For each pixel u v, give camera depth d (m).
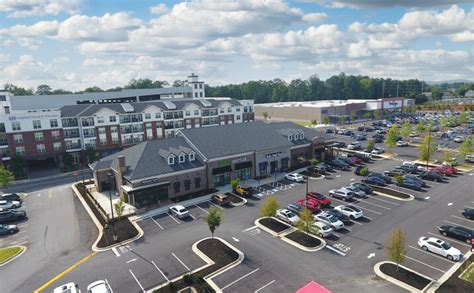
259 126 70.06
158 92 128.62
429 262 31.69
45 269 33.62
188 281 29.95
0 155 73.38
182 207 45.97
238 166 59.88
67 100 106.69
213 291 28.47
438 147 83.75
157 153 55.12
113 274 31.95
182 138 60.38
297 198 50.50
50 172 75.38
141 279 30.89
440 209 44.16
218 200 49.72
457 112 159.25
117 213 44.09
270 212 40.28
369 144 79.31
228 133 64.31
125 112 86.69
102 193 57.72
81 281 31.08
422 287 27.75
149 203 50.31
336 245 35.66
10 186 65.25
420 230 38.38
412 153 78.69
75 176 71.19
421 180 54.84
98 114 83.06
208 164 56.00
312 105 152.00
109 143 85.38
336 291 27.83
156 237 39.50
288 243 36.59
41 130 77.38
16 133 74.56
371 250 34.28
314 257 33.41
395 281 28.75
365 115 143.00
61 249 37.81
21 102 99.38
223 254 34.50
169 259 34.19
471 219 40.81
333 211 43.50
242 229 40.56
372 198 49.22
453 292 26.91
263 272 31.08
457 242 35.41
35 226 44.81
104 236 40.22
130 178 48.84
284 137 69.62
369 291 27.64
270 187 56.56
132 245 37.75
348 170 65.38
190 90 137.50
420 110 178.00
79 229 42.97
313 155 72.19
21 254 37.03
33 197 57.62
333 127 124.75
